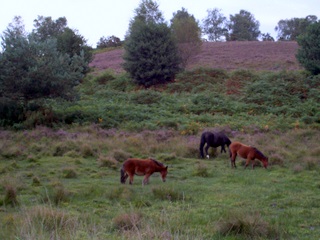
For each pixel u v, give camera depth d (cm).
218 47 6209
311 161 1532
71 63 2731
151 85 3862
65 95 2570
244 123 2488
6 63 2473
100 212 927
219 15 9575
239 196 1085
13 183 1148
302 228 816
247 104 2953
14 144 1912
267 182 1280
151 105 3041
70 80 2553
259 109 2864
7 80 2447
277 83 3294
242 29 9869
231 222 759
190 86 3625
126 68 3928
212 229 774
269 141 2053
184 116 2716
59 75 2469
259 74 3791
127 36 4388
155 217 835
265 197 1073
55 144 1856
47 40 2617
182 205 983
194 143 1944
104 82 4053
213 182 1298
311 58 3644
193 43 4491
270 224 788
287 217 883
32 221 729
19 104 2520
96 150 1814
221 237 734
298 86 3212
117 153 1675
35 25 6372
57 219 764
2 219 805
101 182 1272
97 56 6112
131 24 4419
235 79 3659
